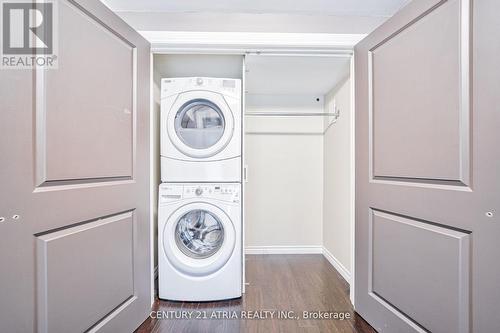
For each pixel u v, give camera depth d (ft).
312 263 8.38
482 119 3.02
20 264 2.82
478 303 3.07
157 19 5.65
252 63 6.46
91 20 3.75
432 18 3.63
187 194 5.90
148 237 5.30
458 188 3.31
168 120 5.99
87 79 3.68
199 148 6.08
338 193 7.73
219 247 6.07
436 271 3.59
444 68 3.46
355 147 5.52
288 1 5.45
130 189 4.65
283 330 4.90
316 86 8.30
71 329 3.41
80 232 3.57
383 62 4.60
